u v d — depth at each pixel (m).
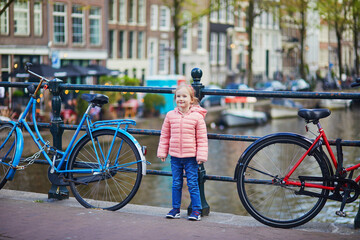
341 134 15.91
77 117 14.70
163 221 4.45
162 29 43.47
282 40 64.00
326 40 74.38
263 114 30.80
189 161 4.72
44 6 30.72
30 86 5.47
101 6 35.34
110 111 22.73
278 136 4.43
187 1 30.86
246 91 4.68
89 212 4.65
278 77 57.38
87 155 5.04
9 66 28.86
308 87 41.38
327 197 4.36
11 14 28.89
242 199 4.54
